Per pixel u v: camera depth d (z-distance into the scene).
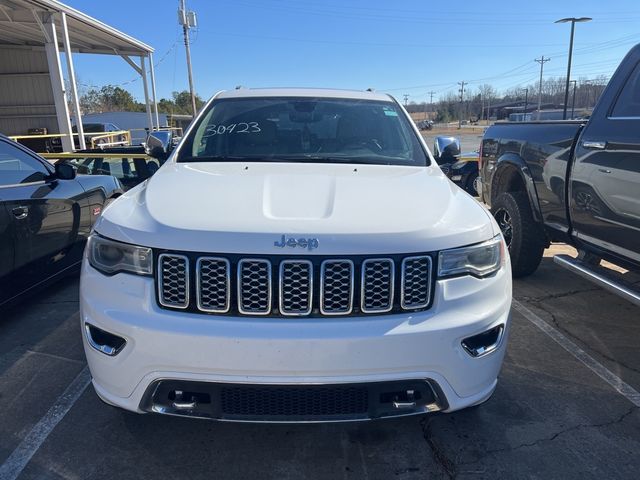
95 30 18.23
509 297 2.42
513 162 4.59
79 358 3.42
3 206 3.58
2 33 19.17
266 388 2.09
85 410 2.82
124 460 2.44
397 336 2.08
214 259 2.09
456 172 10.72
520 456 2.50
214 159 3.28
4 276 3.59
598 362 3.45
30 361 3.37
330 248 2.09
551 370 3.33
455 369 2.18
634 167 3.10
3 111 22.72
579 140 3.68
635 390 3.10
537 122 4.38
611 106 3.45
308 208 2.31
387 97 4.14
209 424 2.71
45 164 4.27
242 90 4.12
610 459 2.48
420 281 2.18
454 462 2.46
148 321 2.09
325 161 3.26
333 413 2.14
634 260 3.28
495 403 2.95
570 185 3.79
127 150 9.12
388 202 2.43
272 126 3.58
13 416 2.76
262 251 2.08
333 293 2.12
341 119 3.68
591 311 4.30
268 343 2.03
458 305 2.20
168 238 2.13
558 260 3.89
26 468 2.38
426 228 2.22
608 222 3.43
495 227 2.48
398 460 2.47
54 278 4.35
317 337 2.04
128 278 2.17
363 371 2.08
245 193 2.48
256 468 2.41
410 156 3.41
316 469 2.41
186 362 2.06
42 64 22.39
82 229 4.72
